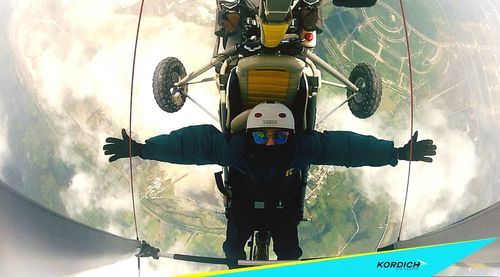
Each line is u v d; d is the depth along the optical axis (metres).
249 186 5.54
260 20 4.79
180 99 9.29
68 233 5.95
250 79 5.37
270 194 5.52
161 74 8.80
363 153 5.52
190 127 5.58
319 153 5.46
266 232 6.01
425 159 5.59
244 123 5.41
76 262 5.71
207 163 5.54
